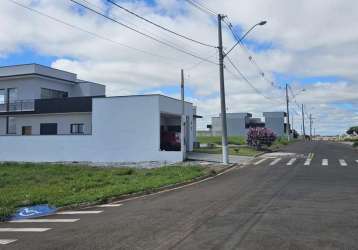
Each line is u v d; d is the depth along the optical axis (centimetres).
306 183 1884
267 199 1429
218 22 3033
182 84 3297
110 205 1498
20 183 2066
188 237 909
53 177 2289
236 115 10662
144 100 3453
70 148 3681
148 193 1780
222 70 3031
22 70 4522
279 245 823
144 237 927
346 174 2261
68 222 1183
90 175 2358
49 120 4300
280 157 3669
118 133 3519
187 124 4181
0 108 4616
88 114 4094
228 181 2089
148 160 3412
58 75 4778
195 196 1586
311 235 903
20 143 3884
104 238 935
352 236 893
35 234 1028
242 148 4781
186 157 3475
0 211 1325
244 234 918
